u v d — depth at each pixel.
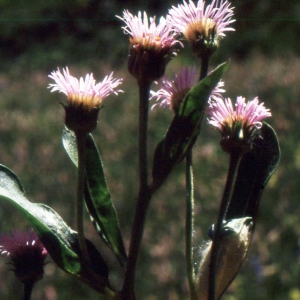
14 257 1.61
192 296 1.55
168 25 1.54
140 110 1.51
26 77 13.96
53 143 9.43
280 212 6.65
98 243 6.27
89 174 1.64
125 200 7.33
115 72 13.87
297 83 10.84
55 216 1.58
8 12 17.53
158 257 5.99
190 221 1.55
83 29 16.83
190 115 1.49
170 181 7.65
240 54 15.43
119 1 16.91
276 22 15.73
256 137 1.70
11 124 10.17
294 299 5.44
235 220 1.61
